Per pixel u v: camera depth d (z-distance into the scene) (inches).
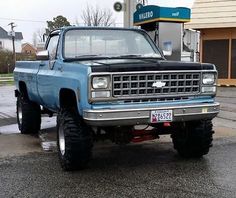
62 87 268.2
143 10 520.7
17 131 408.2
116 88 239.1
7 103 671.1
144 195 216.5
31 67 358.9
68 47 292.7
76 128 253.8
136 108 241.8
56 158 295.6
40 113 387.5
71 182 239.9
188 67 255.6
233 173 253.6
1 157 299.0
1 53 2199.8
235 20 751.7
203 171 258.2
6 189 229.5
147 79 245.3
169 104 251.9
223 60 791.7
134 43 311.0
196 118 258.1
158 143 343.0
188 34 794.2
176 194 217.5
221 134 374.9
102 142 346.0
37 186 233.9
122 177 248.1
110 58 287.3
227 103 579.8
